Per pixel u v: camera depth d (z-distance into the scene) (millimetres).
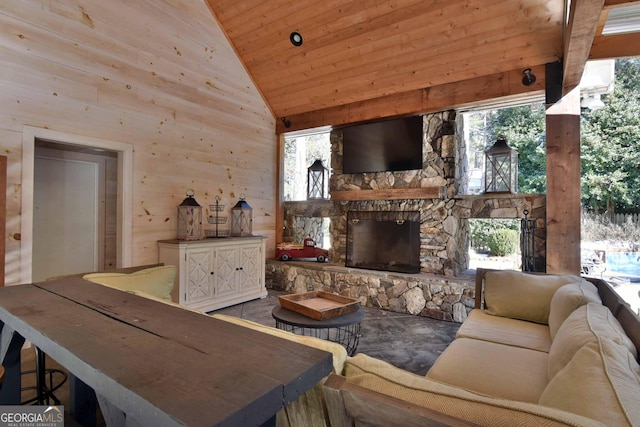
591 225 6695
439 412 720
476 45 3590
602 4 1807
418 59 3955
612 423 717
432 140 4297
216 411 554
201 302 4008
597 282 2545
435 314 3887
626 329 1585
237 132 4992
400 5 3555
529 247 3709
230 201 4895
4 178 2664
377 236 4684
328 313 2377
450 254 4117
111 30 3518
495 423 721
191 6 4309
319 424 896
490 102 3939
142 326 1000
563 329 1609
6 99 2816
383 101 4566
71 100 3209
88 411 1418
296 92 5086
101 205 4375
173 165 4148
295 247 5328
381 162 4652
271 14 4203
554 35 3258
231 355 792
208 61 4543
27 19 2926
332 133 5227
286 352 816
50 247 3936
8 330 1285
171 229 4121
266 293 4895
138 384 640
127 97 3666
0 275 2635
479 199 3967
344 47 4184
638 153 6426
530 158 7309
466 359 1825
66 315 1104
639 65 6527
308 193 5516
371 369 976
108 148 3523
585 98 4348
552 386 1077
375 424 764
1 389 1303
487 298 2711
